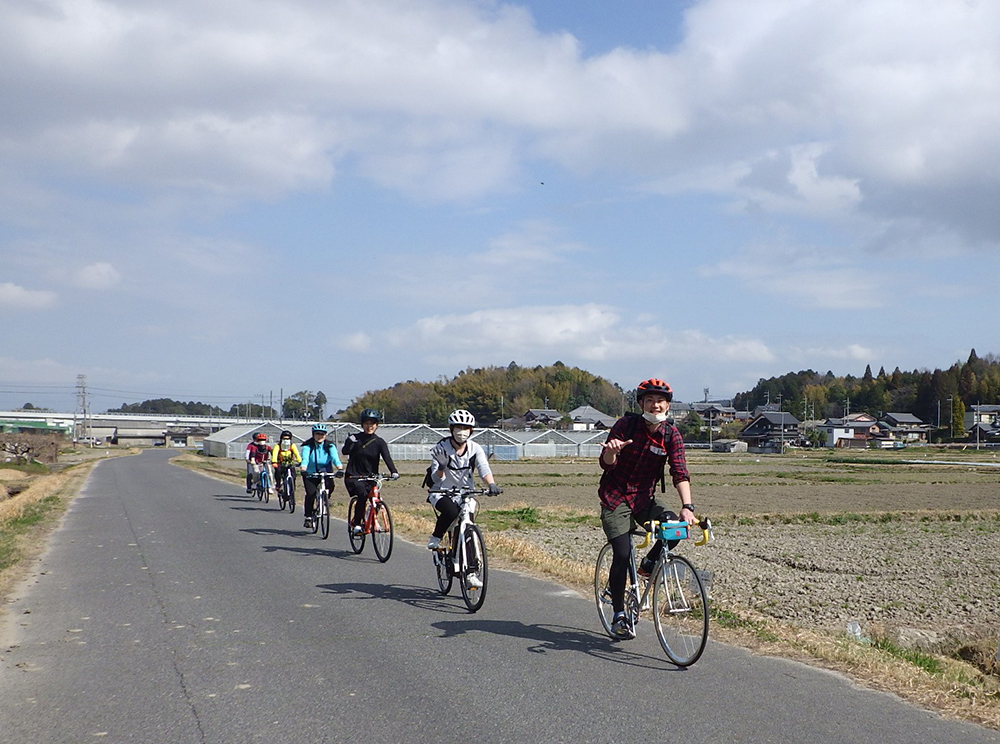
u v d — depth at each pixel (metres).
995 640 9.17
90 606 8.52
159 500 23.73
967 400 147.75
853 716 5.00
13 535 14.63
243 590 9.36
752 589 12.54
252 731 4.87
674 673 5.95
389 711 5.17
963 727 4.83
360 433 12.35
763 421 127.62
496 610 8.19
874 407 158.00
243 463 69.00
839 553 17.56
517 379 166.38
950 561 16.47
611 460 6.53
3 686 5.80
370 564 11.38
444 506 8.71
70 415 161.38
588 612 8.08
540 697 5.41
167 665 6.29
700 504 31.84
